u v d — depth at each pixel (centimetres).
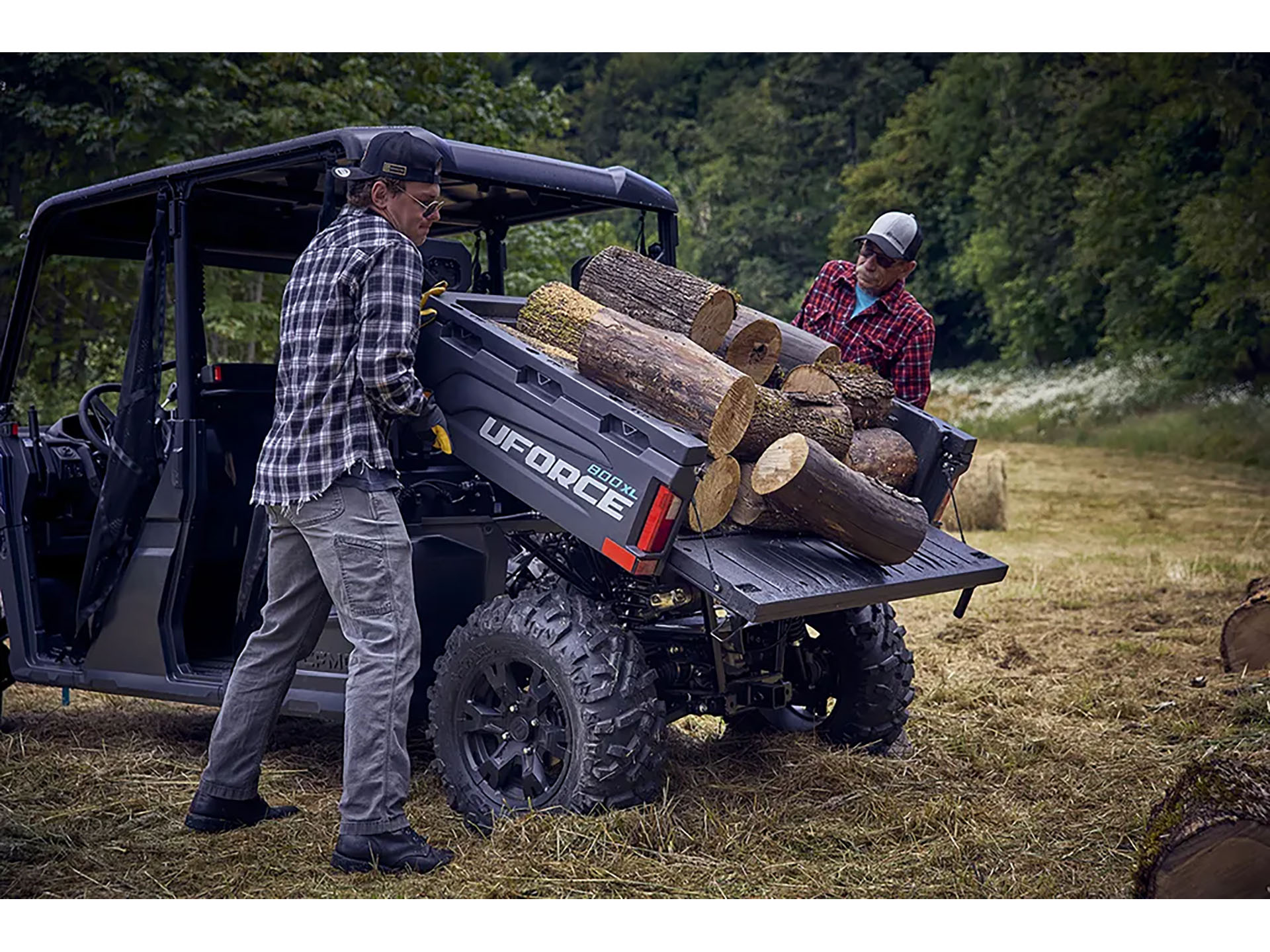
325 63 1291
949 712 499
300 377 327
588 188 431
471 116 1334
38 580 470
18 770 408
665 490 317
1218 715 477
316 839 340
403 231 341
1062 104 3331
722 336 384
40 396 1059
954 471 415
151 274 414
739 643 374
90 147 1159
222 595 466
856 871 319
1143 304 2866
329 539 323
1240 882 263
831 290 489
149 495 420
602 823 326
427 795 376
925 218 4266
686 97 6500
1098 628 680
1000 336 3688
